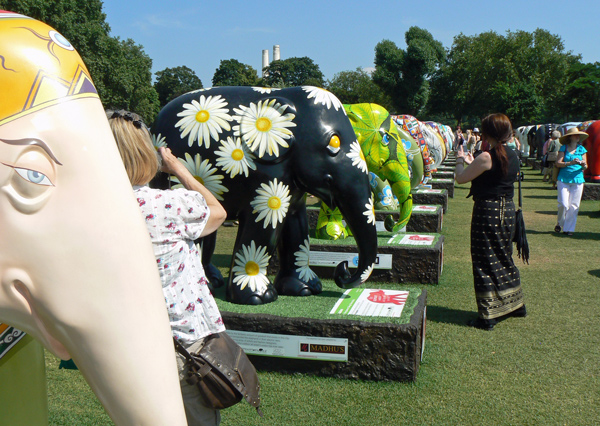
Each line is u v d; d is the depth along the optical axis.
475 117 76.50
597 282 5.87
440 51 54.91
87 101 0.79
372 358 3.36
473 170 4.27
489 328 4.36
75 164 0.75
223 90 3.76
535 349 3.96
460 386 3.35
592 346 4.02
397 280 5.82
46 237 0.73
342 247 5.81
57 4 30.09
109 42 34.97
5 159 0.73
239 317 3.51
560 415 3.02
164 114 3.74
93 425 2.93
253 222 3.71
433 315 4.77
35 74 0.76
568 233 8.84
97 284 0.74
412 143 8.77
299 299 3.93
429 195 10.49
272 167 3.59
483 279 4.38
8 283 0.74
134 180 1.68
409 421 2.94
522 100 47.00
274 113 3.59
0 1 26.89
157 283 0.79
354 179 3.58
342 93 83.94
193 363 1.73
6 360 1.09
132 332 0.75
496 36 66.62
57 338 0.77
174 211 1.70
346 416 2.99
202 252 4.35
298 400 3.16
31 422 1.20
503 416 3.00
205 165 3.61
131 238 0.77
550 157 15.81
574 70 59.38
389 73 51.94
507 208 4.33
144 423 0.76
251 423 2.92
